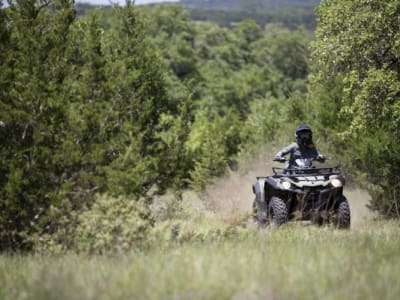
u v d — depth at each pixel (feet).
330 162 202.28
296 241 82.38
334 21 152.66
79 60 106.93
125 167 93.61
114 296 47.62
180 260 61.98
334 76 168.55
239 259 61.87
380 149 141.79
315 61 172.24
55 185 93.15
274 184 114.01
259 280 50.80
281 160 120.47
